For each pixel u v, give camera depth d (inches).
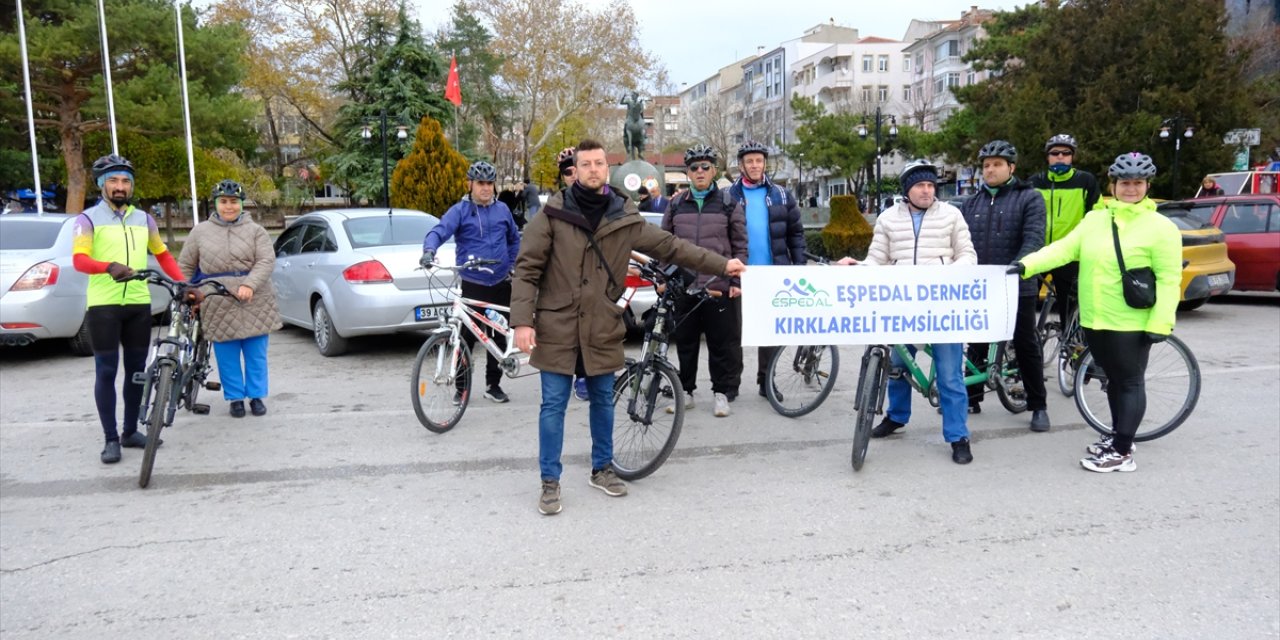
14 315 313.9
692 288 225.6
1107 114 910.4
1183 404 207.5
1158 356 215.0
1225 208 478.6
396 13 1449.3
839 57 2625.5
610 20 1676.9
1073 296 253.1
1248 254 464.4
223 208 232.4
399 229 342.3
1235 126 931.3
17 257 319.9
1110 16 944.9
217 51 992.9
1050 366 280.1
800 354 238.8
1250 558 143.0
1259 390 263.6
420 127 799.7
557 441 167.8
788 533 155.3
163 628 123.2
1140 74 925.2
